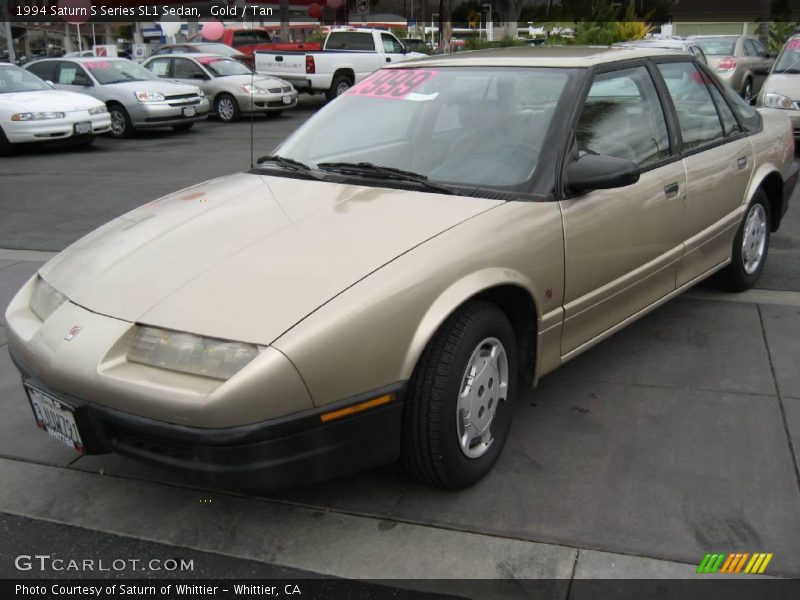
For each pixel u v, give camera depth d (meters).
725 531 2.84
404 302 2.72
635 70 4.07
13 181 10.32
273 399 2.49
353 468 2.74
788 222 7.15
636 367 4.20
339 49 20.27
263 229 3.10
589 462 3.31
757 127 5.18
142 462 2.69
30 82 13.56
